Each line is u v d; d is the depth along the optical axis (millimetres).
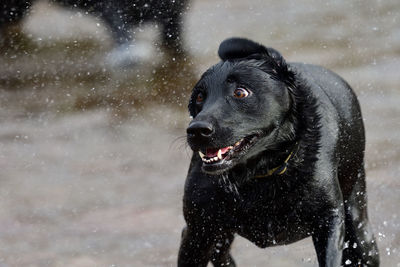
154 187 12000
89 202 11367
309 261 8789
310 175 6574
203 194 6676
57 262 9180
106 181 12336
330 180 6672
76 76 19219
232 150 6312
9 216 10797
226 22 25031
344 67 19719
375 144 13703
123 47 20219
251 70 6363
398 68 19219
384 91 17250
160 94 17625
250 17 25938
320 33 23844
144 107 16859
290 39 23219
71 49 21281
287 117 6508
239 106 6281
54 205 11242
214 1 28359
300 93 6574
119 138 14789
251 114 6293
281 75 6500
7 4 21938
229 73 6348
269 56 6512
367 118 15344
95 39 21500
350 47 21828
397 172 12180
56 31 22625
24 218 10727
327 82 7402
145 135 14891
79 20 23328
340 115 7230
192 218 6812
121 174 12703
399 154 13062
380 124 14906
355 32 23719
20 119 16281
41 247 9680
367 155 13156
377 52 21156
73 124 15867
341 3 27984
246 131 6281
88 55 20656
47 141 14750
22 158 13641
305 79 6742
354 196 7766
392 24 24453
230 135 6184
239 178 6613
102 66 19812
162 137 14758
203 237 6887
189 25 23562
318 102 6766
